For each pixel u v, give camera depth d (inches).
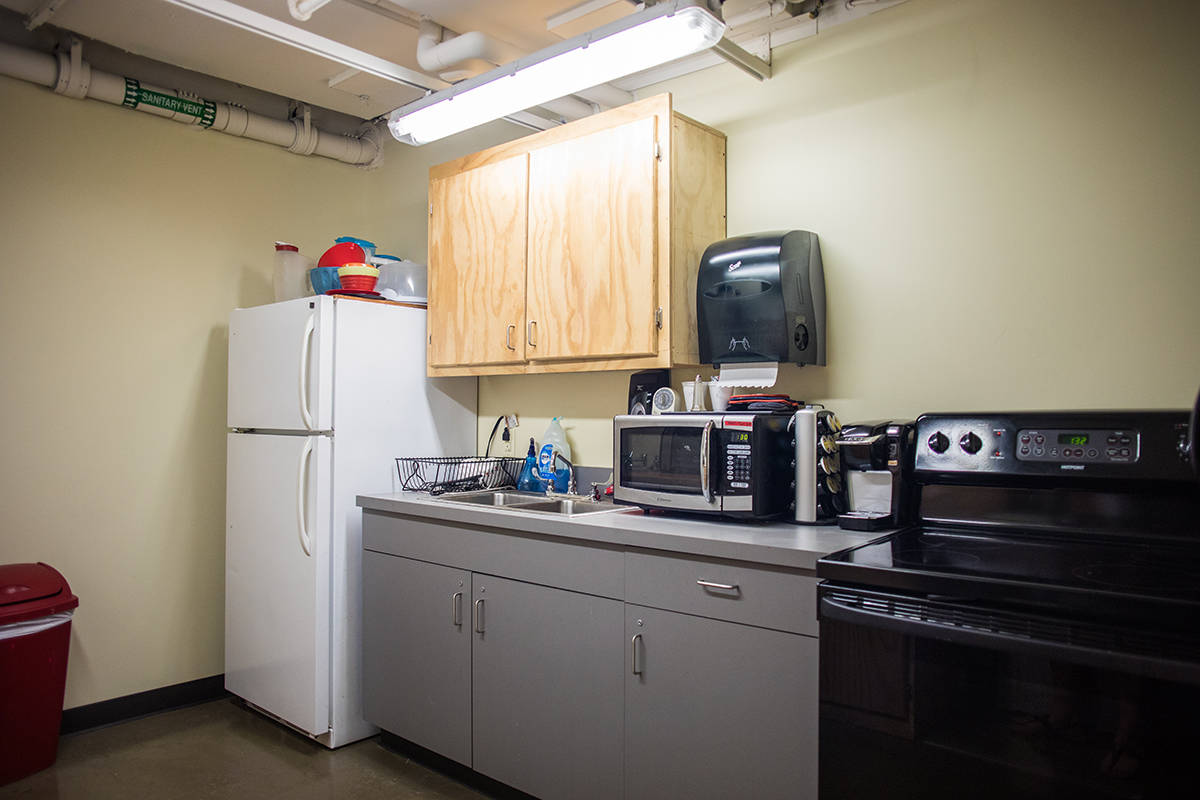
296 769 101.2
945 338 81.8
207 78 130.5
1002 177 78.6
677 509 82.2
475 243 111.6
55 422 113.8
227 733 113.5
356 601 109.4
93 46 118.1
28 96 111.3
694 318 93.4
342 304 108.8
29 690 98.9
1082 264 73.9
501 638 88.9
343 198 147.4
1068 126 74.9
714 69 101.2
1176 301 69.1
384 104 132.1
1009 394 77.8
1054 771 50.0
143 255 122.5
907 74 85.0
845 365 88.9
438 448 122.0
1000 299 78.5
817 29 91.6
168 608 124.6
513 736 87.6
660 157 90.2
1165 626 46.1
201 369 128.9
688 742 71.8
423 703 98.2
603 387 112.4
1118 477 61.9
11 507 109.7
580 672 80.9
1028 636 50.3
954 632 53.0
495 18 100.5
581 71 86.0
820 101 91.7
